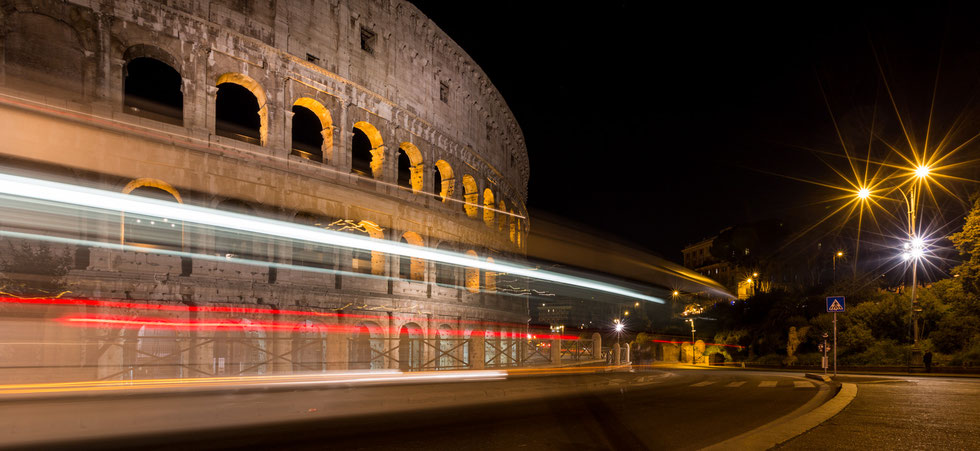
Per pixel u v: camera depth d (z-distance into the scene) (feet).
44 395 64.23
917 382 98.37
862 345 173.99
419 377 104.53
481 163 180.86
